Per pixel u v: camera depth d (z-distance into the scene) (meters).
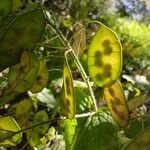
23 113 0.33
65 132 0.29
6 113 0.34
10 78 0.24
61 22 0.42
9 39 0.23
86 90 0.35
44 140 0.33
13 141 0.28
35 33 0.23
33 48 0.24
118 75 0.22
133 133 0.30
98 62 0.22
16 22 0.23
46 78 0.26
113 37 0.22
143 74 0.66
